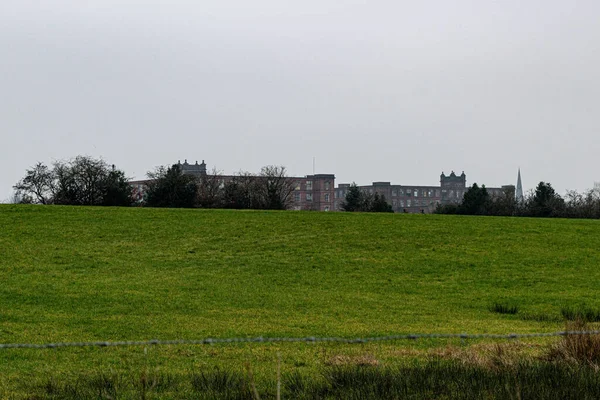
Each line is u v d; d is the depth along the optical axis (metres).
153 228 42.59
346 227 44.69
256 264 33.97
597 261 36.69
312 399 11.05
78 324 20.33
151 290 27.02
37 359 15.22
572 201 95.88
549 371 11.92
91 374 13.51
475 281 31.30
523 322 22.41
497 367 12.55
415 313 23.83
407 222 47.56
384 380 11.74
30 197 91.81
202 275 31.03
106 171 91.69
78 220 44.25
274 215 49.12
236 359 15.38
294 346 17.11
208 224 44.47
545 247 40.19
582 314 23.09
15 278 28.91
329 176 177.12
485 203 97.19
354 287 29.28
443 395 11.02
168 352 16.14
